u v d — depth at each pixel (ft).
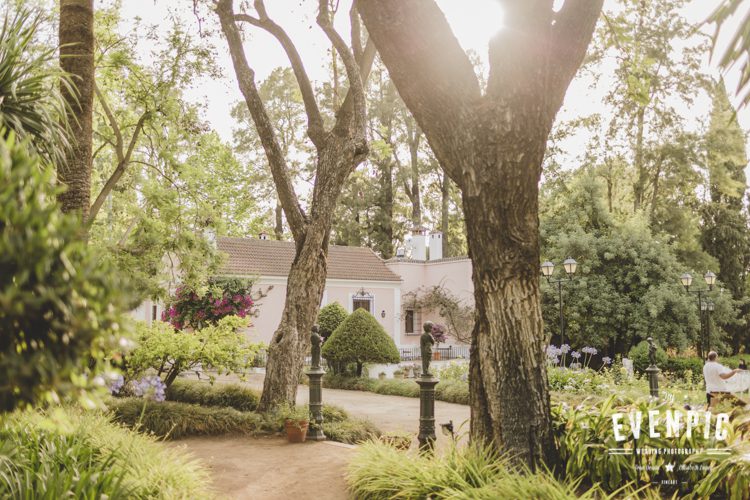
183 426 27.89
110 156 69.15
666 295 78.43
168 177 44.62
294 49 33.22
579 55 17.39
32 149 14.33
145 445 18.15
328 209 32.89
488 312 17.46
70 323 6.23
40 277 6.04
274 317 82.64
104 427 19.36
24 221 6.09
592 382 47.16
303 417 27.35
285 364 31.42
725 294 96.12
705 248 113.70
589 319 82.89
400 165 128.77
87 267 6.42
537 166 17.20
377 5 17.38
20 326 6.23
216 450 25.73
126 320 6.68
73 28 29.14
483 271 17.46
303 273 32.35
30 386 6.33
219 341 33.94
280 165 32.83
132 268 37.96
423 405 24.08
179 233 42.93
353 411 43.50
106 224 54.95
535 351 17.21
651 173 100.94
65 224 6.41
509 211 17.08
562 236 85.05
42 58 17.46
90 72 29.35
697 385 55.62
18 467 13.69
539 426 17.07
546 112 17.04
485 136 17.12
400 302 96.17
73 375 6.41
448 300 94.79
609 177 102.22
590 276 83.61
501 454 17.02
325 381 60.34
